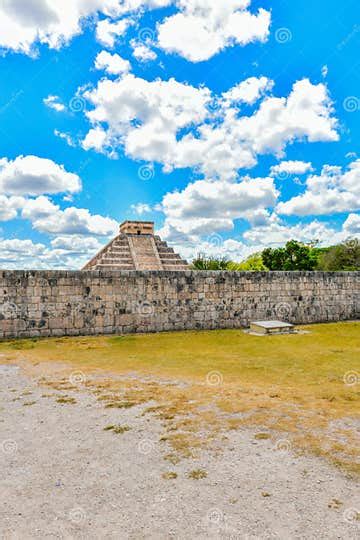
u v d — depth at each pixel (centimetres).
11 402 733
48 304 1549
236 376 922
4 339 1477
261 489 419
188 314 1777
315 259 4466
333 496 404
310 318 2053
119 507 391
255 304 1917
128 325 1667
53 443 545
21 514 382
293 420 620
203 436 561
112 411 674
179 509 384
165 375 933
